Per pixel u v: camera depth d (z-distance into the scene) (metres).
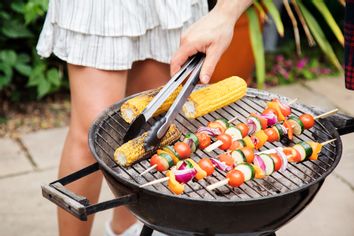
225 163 1.60
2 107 3.62
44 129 3.45
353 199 2.95
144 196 1.43
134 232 2.44
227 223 1.44
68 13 1.92
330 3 4.21
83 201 1.41
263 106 1.96
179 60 1.79
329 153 1.70
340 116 1.83
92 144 1.60
